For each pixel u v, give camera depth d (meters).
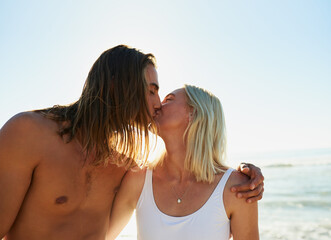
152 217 2.17
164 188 2.26
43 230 1.76
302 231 9.55
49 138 1.80
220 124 2.40
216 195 2.12
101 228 2.00
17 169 1.68
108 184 2.05
